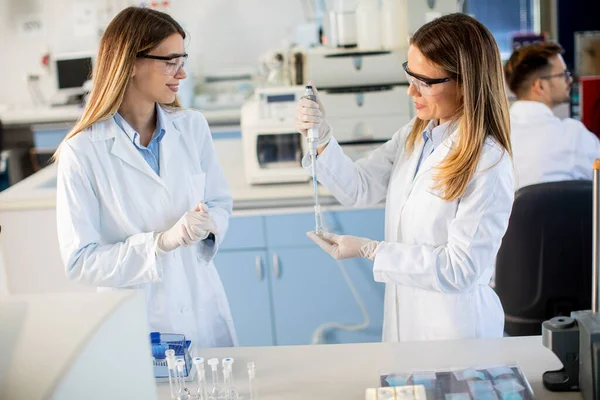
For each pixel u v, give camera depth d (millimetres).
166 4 5367
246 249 2863
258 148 2828
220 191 1991
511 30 4754
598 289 1473
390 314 1909
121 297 1125
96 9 5668
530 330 2449
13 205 2744
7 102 5840
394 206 1852
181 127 1880
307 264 2883
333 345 1664
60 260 2820
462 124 1603
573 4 4621
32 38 5766
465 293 1750
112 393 1062
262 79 5227
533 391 1413
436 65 1578
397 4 2922
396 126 2910
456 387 1387
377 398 1310
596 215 1451
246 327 2979
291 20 5430
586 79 3119
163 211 1817
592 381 1335
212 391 1446
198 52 5516
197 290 1885
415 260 1642
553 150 2654
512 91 2814
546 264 2381
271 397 1440
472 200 1605
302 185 2842
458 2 3156
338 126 2912
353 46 2990
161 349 1536
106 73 1699
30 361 978
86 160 1737
